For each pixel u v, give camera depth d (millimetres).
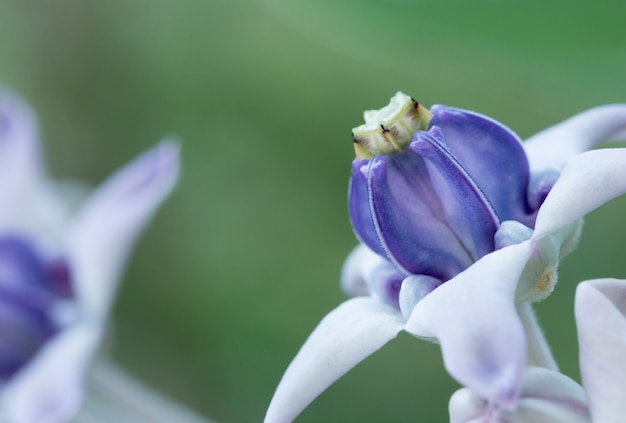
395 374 402
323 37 281
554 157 225
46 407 283
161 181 303
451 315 199
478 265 204
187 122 443
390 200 217
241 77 444
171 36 443
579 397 207
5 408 298
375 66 435
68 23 433
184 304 414
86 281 303
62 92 437
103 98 440
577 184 206
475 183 217
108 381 296
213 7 446
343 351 210
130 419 293
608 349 202
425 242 217
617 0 255
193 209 428
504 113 409
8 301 303
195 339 409
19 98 437
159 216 425
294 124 439
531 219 219
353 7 265
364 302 218
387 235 217
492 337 194
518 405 206
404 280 216
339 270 414
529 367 211
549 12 256
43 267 310
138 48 441
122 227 302
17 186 326
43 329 303
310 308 407
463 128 220
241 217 426
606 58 258
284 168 433
